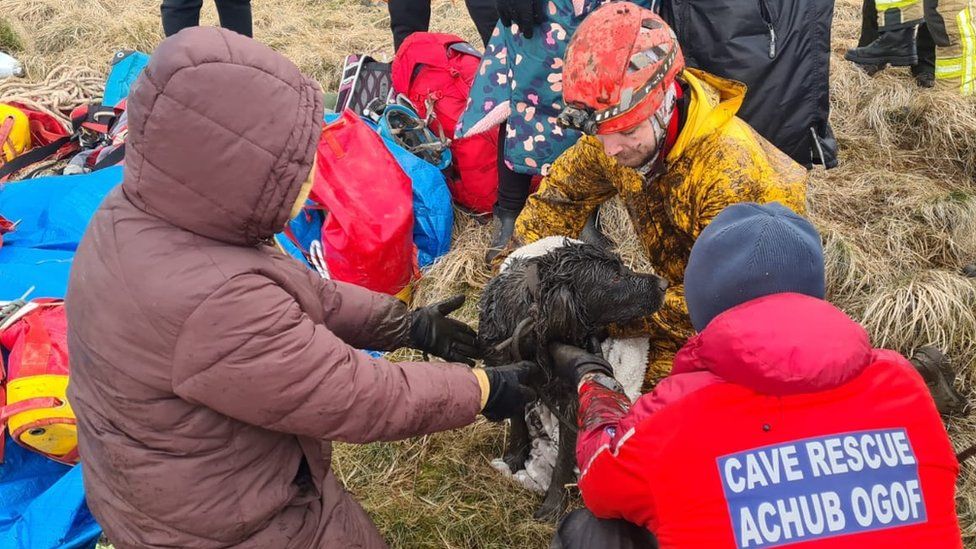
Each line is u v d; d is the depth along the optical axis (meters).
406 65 4.24
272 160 1.52
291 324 1.61
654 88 2.14
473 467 3.04
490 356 2.44
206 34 1.51
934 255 3.81
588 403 1.93
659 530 1.58
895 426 1.51
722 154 2.28
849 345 1.47
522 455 2.93
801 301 1.53
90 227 1.66
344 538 2.00
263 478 1.77
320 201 3.51
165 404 1.62
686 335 2.63
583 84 2.17
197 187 1.52
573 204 2.85
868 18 5.26
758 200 2.29
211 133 1.48
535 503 2.89
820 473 1.48
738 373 1.49
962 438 2.98
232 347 1.55
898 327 3.32
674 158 2.35
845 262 3.64
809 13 2.71
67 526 2.56
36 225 3.73
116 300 1.57
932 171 4.46
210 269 1.56
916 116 4.72
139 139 1.52
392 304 2.20
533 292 2.28
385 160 3.66
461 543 2.79
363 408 1.69
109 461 1.70
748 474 1.49
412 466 3.05
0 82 5.43
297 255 3.60
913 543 1.47
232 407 1.61
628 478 1.63
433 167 4.02
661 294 2.36
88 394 1.70
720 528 1.49
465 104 4.18
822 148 2.91
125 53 4.79
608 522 1.93
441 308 2.34
